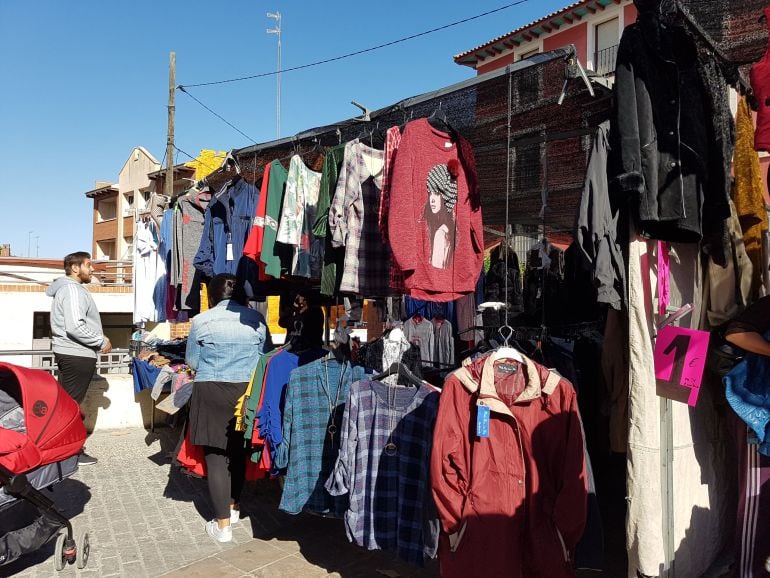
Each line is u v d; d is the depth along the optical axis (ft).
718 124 9.13
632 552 8.86
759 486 7.60
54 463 11.35
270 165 12.39
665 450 9.09
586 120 11.49
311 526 13.96
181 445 14.56
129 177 108.37
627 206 9.07
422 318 19.80
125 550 12.44
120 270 58.95
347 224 10.47
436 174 10.25
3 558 10.34
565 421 8.39
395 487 10.09
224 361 13.06
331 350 11.84
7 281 46.16
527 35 62.23
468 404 8.71
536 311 15.70
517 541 8.22
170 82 50.49
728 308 10.37
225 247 15.20
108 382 23.85
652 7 8.42
